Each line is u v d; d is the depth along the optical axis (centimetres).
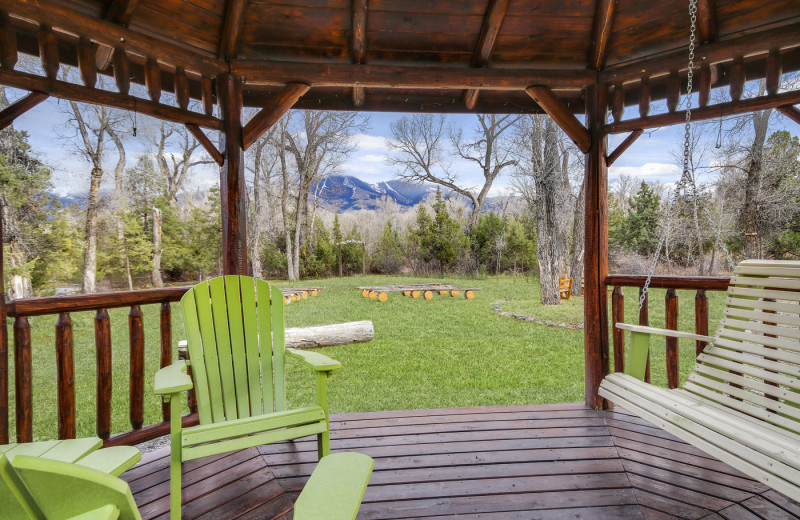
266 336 240
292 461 243
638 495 204
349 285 1636
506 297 1320
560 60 323
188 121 271
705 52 276
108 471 102
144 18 251
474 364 591
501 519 187
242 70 286
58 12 211
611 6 290
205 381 219
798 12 254
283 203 2109
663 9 289
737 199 1191
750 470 144
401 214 2725
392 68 299
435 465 233
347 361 611
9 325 481
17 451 106
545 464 234
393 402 438
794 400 174
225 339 228
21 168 1124
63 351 226
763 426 177
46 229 1205
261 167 2183
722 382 212
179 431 185
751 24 270
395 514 191
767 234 1158
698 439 165
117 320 1080
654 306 1101
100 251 1451
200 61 273
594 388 313
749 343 204
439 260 1973
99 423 239
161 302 266
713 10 271
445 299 1267
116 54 241
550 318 948
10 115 208
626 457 240
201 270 1820
